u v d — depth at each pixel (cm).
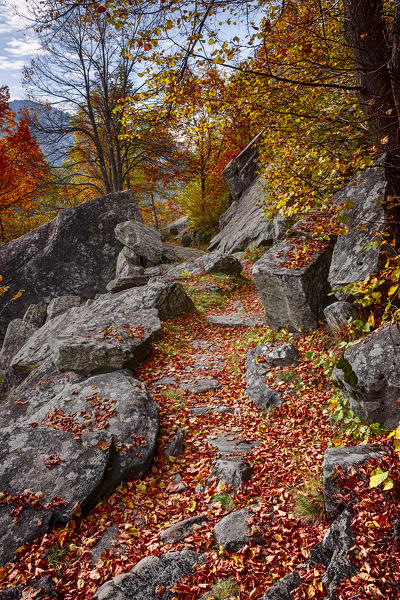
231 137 1934
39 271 1972
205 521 416
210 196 2917
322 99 762
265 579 328
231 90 598
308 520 378
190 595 325
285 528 374
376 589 264
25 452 491
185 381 764
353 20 561
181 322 1117
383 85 565
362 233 653
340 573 287
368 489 340
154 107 653
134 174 3209
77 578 366
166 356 888
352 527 315
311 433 530
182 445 570
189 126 723
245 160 2528
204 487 475
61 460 480
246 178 2583
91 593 345
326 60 674
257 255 1786
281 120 713
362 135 627
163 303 1137
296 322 790
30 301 1947
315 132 672
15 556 386
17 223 2925
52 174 2570
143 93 609
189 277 1552
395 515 307
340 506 355
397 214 620
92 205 2039
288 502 411
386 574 272
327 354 660
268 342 804
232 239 2161
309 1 611
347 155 690
